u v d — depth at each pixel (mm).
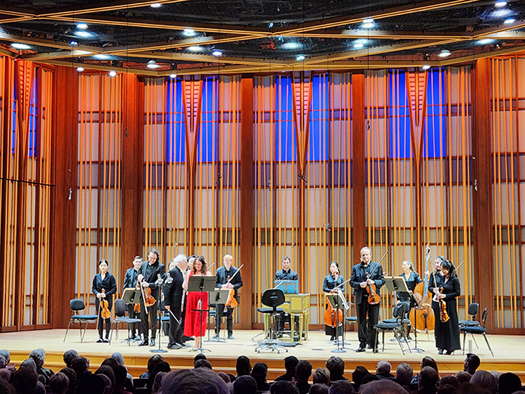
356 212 14352
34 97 14562
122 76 15000
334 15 10562
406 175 14375
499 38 11742
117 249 14727
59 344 11461
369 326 10414
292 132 14812
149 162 15016
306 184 14656
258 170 14805
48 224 14562
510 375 4746
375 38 11719
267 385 5738
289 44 12391
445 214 14164
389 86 14586
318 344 11766
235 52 12938
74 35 11773
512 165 13820
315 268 14461
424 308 11852
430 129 14383
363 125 14539
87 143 14938
